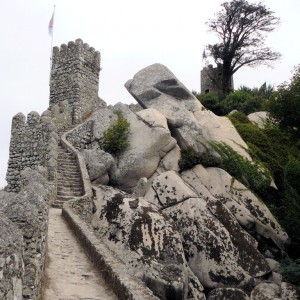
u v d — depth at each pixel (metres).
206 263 17.91
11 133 23.72
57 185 19.30
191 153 24.16
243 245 18.59
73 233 12.91
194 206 19.56
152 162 23.69
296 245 21.03
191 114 27.05
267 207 22.28
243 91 43.09
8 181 22.98
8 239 3.83
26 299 5.80
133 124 25.25
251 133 27.70
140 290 7.15
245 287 17.44
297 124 25.98
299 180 21.92
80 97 31.70
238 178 23.73
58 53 33.12
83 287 8.30
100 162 22.34
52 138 21.64
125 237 16.39
